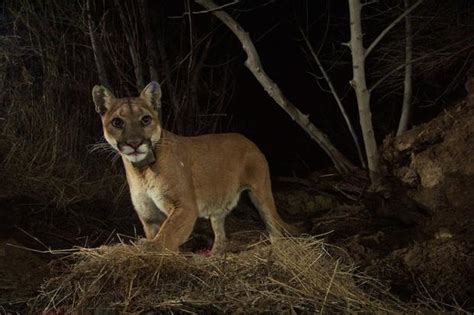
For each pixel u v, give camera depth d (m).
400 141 2.33
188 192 1.84
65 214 2.33
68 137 2.75
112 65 2.97
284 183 3.08
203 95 3.24
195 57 3.04
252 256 1.67
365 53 2.49
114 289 1.54
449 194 2.10
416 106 3.07
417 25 2.78
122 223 2.38
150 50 2.93
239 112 3.52
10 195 2.35
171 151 1.82
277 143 3.60
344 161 2.81
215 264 1.64
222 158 2.02
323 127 3.56
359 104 2.52
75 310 1.51
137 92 2.99
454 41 2.72
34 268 1.82
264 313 1.46
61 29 2.95
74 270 1.61
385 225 2.37
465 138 2.14
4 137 2.65
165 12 3.23
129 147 1.74
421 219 2.23
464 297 1.70
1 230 2.11
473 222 1.98
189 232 1.82
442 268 1.80
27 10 2.87
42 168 2.57
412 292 1.75
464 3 2.75
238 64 3.38
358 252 2.03
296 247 1.70
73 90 2.88
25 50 2.91
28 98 2.83
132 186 1.85
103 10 2.94
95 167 2.73
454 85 2.80
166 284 1.56
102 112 1.83
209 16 3.22
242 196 2.83
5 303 1.62
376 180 2.50
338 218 2.49
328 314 1.48
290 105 2.73
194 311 1.46
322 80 3.55
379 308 1.54
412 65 2.76
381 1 3.01
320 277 1.60
